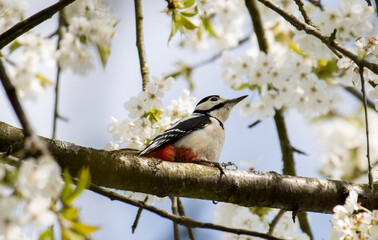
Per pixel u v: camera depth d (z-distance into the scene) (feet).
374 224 26.07
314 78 37.73
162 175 30.01
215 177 31.42
